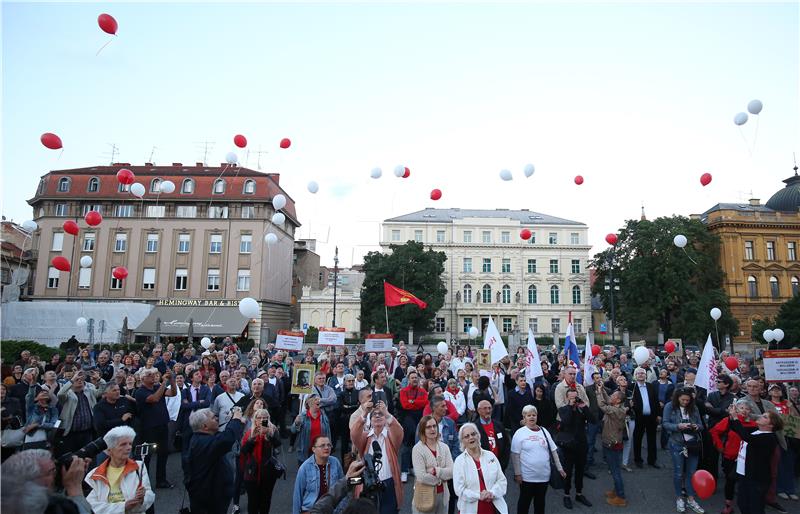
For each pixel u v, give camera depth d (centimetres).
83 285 4653
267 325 4888
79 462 458
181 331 4422
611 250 4888
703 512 844
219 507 592
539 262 6981
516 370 1293
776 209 6456
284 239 5591
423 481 636
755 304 5806
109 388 845
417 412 1037
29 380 969
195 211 4847
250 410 774
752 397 942
